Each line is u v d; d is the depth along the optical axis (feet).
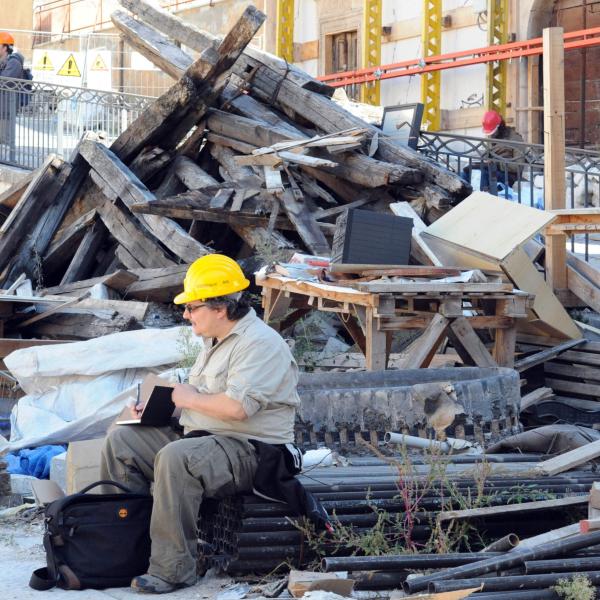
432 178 40.27
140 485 19.60
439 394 23.98
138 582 17.65
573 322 33.42
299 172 42.57
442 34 87.20
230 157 47.06
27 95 68.54
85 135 49.98
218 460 18.08
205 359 19.31
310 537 18.19
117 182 46.80
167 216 40.40
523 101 81.00
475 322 29.43
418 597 15.20
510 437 23.68
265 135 45.55
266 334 18.74
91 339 35.45
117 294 42.93
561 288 36.96
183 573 17.90
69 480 22.38
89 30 122.31
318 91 48.67
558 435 22.98
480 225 32.94
